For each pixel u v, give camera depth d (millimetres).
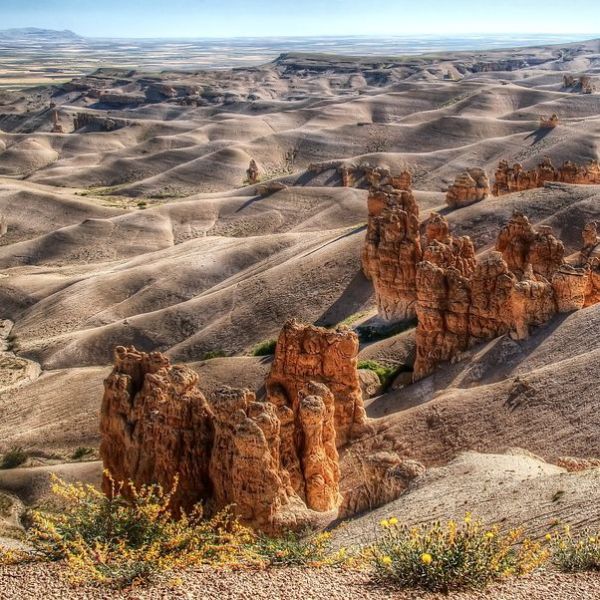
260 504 28062
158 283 116062
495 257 50781
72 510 18625
